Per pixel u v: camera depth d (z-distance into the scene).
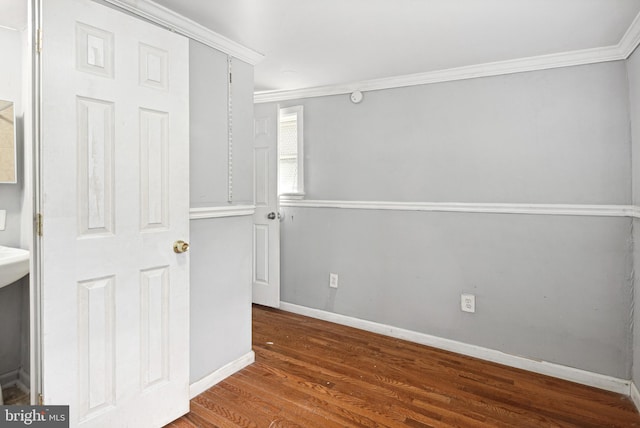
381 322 3.15
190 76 2.06
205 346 2.22
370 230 3.18
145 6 1.78
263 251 3.68
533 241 2.53
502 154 2.61
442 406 2.10
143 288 1.75
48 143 1.41
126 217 1.67
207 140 2.18
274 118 3.50
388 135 3.05
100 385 1.59
